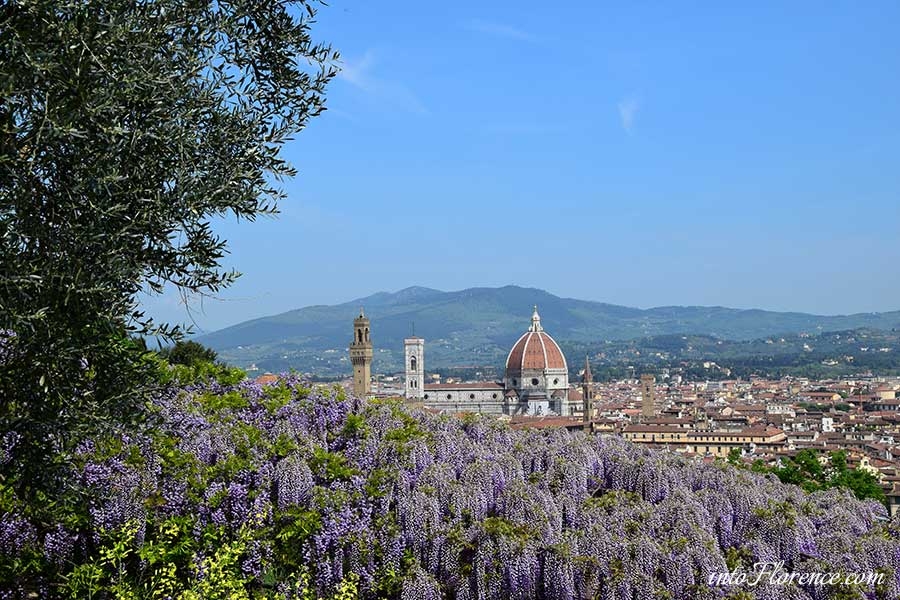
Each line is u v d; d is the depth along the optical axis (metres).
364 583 15.59
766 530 16.33
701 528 15.90
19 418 11.65
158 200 11.77
